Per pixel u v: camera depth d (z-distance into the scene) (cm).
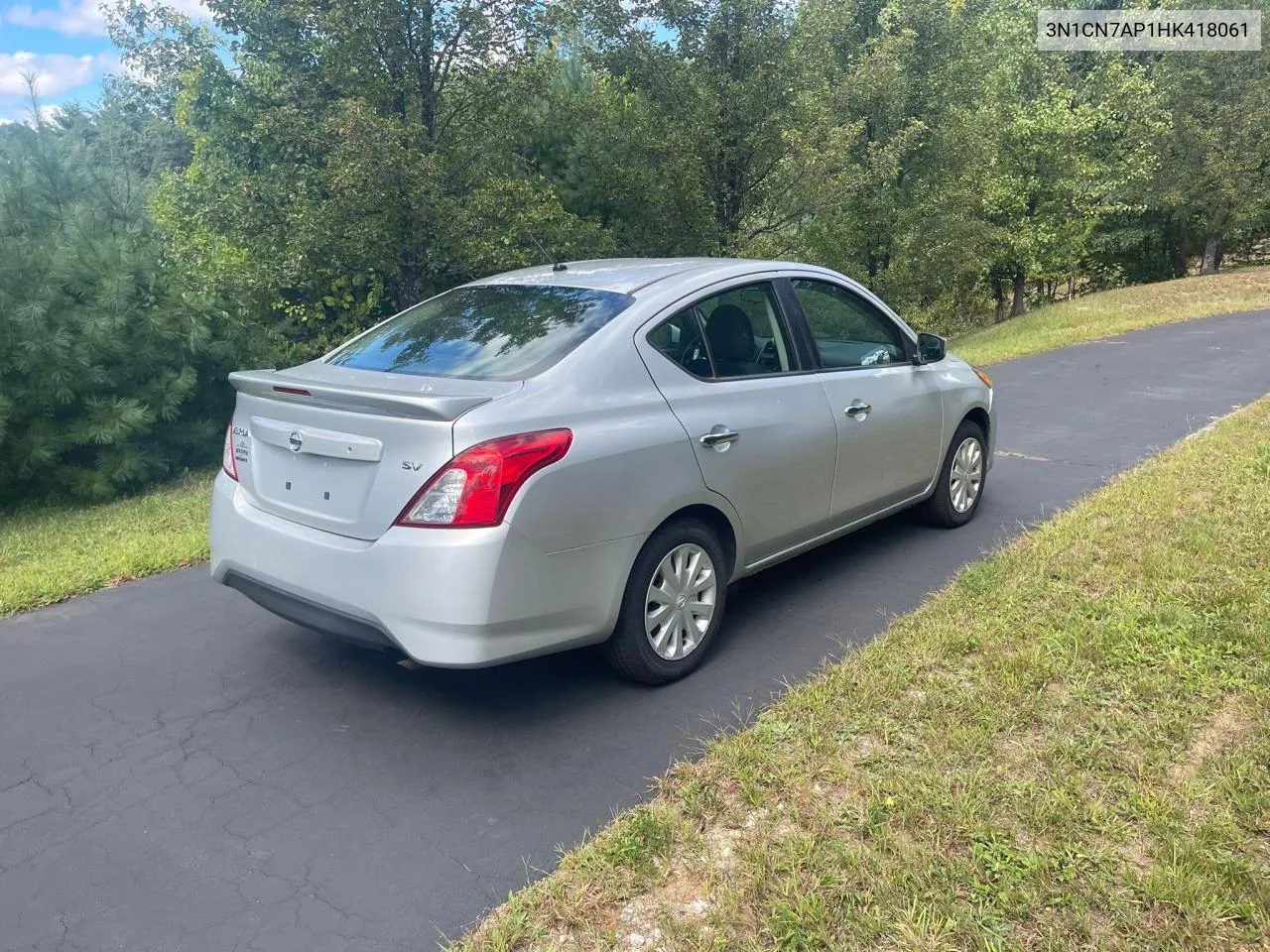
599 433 343
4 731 362
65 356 763
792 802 286
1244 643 361
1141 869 248
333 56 1085
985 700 335
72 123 1064
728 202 1576
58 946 247
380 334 430
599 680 389
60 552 601
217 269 1109
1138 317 1866
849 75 1838
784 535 438
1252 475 586
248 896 264
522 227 1110
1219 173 2791
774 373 436
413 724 359
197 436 898
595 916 246
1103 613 401
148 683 401
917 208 1958
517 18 1090
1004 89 2461
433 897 261
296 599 354
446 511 312
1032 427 862
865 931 231
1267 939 223
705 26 1462
